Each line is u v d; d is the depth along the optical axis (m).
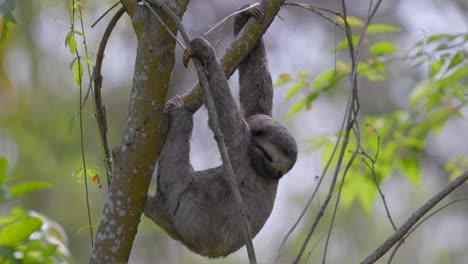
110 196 8.47
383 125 14.38
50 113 21.36
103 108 8.98
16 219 8.54
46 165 21.64
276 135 10.70
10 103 20.08
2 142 21.47
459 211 25.78
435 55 12.29
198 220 10.48
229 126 9.87
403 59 12.87
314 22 23.39
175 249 22.64
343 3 9.94
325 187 19.02
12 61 19.31
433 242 26.09
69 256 8.72
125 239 8.48
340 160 8.98
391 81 23.48
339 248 22.38
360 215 22.86
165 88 8.33
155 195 10.45
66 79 20.89
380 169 14.52
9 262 8.25
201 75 7.70
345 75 13.45
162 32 8.21
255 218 10.91
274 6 9.57
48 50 19.92
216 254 10.82
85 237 21.83
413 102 14.15
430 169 23.48
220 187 10.77
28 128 21.48
